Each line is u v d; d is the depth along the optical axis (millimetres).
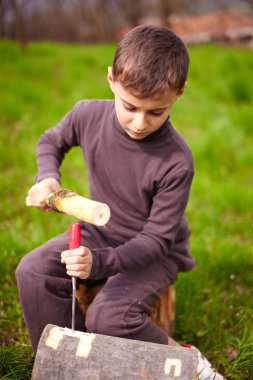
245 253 2955
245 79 7996
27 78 8180
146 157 1863
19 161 4418
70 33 27812
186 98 7516
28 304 1856
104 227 1998
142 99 1603
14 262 2672
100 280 2143
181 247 2055
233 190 3982
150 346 1602
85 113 2025
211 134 5109
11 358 1924
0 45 10578
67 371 1567
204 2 26453
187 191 1864
